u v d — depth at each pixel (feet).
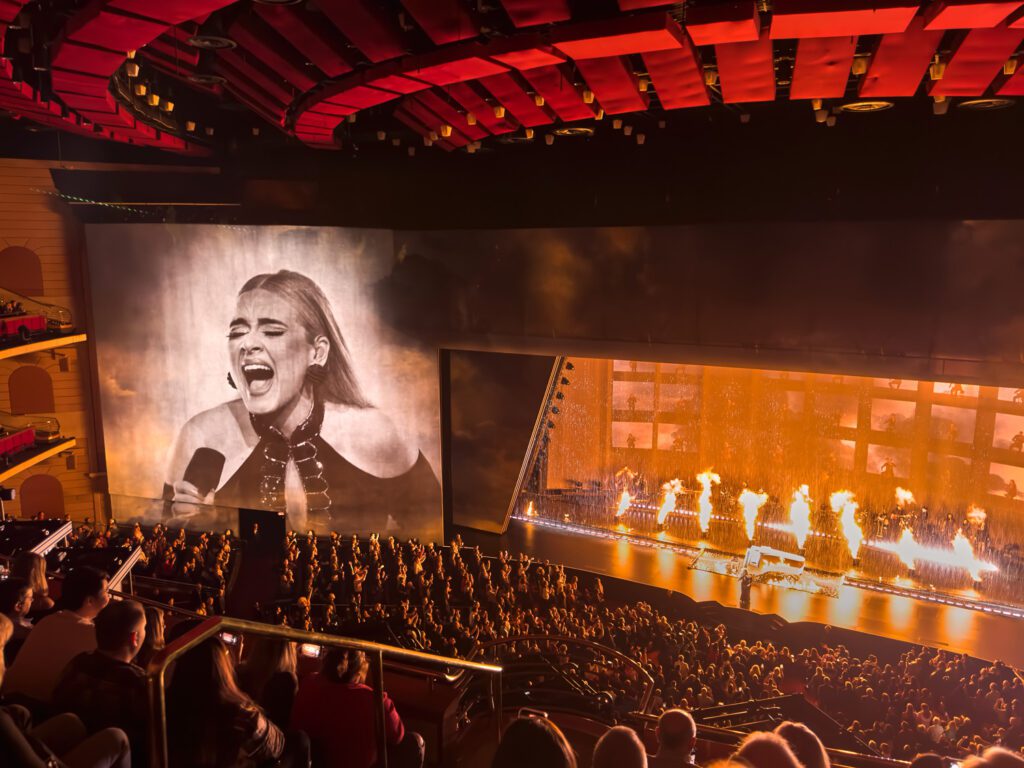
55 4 37.09
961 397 76.69
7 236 84.02
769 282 62.03
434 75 40.75
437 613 63.00
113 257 86.07
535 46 34.14
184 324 85.66
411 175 83.46
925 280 56.03
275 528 86.28
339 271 81.05
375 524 84.38
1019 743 45.73
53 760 8.63
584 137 75.10
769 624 69.05
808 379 84.53
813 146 66.08
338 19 34.99
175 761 11.00
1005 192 59.16
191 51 46.19
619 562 80.38
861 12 25.59
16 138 83.25
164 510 89.04
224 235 83.30
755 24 28.19
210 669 11.35
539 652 49.57
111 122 62.08
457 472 84.17
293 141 83.56
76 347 88.69
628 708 35.01
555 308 72.43
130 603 12.71
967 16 26.84
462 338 77.71
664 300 67.00
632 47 31.78
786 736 13.74
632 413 92.63
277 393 84.23
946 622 67.51
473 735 26.96
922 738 47.34
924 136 61.72
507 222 79.97
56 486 89.04
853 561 78.48
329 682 14.47
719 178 70.23
